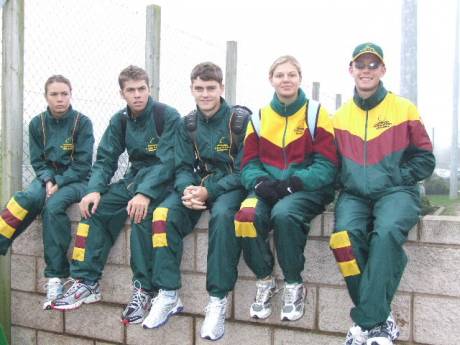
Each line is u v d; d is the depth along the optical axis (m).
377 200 3.10
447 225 3.12
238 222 3.15
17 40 4.37
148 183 3.59
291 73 3.21
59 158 4.18
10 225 3.88
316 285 3.44
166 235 3.41
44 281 4.35
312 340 3.47
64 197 3.98
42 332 4.40
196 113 3.64
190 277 3.78
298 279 3.19
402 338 3.25
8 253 4.44
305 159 3.30
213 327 3.21
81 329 4.23
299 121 3.29
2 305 4.44
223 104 3.55
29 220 4.04
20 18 4.38
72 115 4.18
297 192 3.18
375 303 2.77
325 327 3.44
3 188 4.41
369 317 2.78
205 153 3.58
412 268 3.21
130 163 4.02
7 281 4.44
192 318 3.80
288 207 3.07
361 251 2.94
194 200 3.42
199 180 3.65
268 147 3.35
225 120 3.54
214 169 3.61
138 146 3.83
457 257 3.10
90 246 3.73
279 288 3.50
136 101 3.70
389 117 3.18
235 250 3.26
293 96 3.28
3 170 4.40
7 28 4.35
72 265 3.74
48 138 4.19
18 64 4.38
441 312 3.16
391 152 3.12
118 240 4.00
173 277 3.43
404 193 3.04
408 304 3.23
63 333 4.31
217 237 3.24
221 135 3.54
